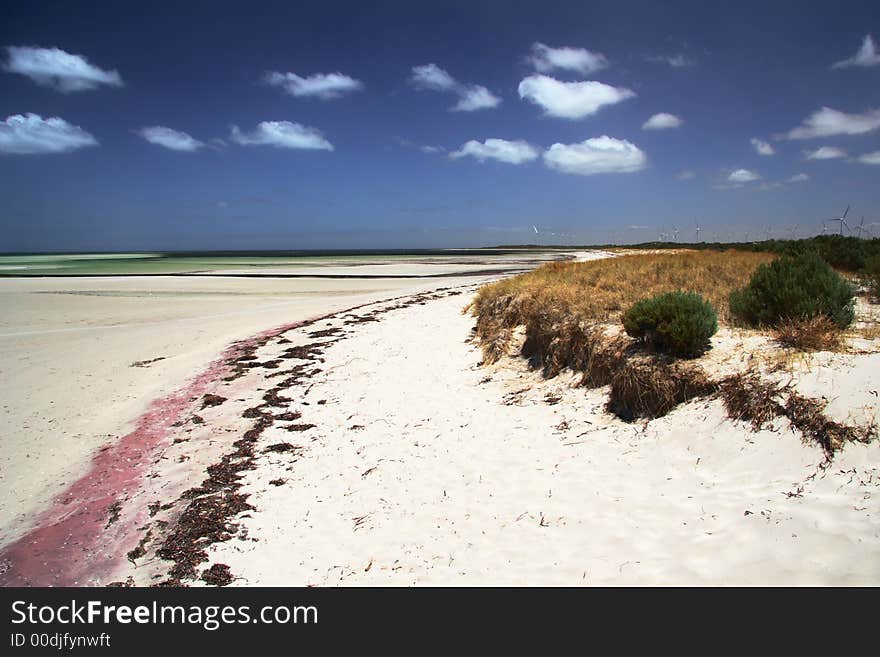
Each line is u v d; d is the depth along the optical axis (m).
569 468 6.19
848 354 6.01
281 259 101.56
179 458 7.97
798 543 3.80
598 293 11.11
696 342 6.98
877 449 4.46
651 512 4.88
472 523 5.37
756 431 5.46
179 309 25.06
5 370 13.31
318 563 5.02
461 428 8.12
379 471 6.91
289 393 10.98
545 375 9.66
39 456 8.23
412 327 17.36
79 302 27.78
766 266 8.89
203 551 5.45
